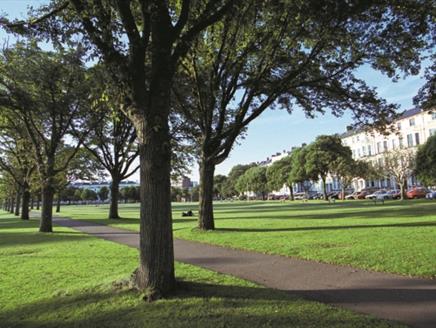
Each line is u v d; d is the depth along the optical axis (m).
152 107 7.52
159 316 6.18
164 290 7.16
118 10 8.05
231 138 18.61
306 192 95.62
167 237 7.37
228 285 7.86
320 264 9.78
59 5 9.50
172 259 7.45
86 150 34.34
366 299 6.72
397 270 8.57
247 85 18.61
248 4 12.23
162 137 7.48
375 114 20.47
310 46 17.91
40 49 21.38
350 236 13.83
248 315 6.05
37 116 23.23
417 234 13.34
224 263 10.55
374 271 8.72
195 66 18.61
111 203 36.16
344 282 7.92
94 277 9.15
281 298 6.89
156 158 7.41
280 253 11.58
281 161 87.06
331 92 20.12
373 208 31.17
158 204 7.35
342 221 20.23
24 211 42.34
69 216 43.47
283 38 17.30
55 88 22.00
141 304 6.75
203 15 8.43
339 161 63.06
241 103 19.45
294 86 19.11
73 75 20.66
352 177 65.19
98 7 7.86
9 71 21.14
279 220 23.53
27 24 9.38
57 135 23.39
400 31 15.79
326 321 5.69
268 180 94.62
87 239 18.02
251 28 16.67
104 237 18.80
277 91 18.38
